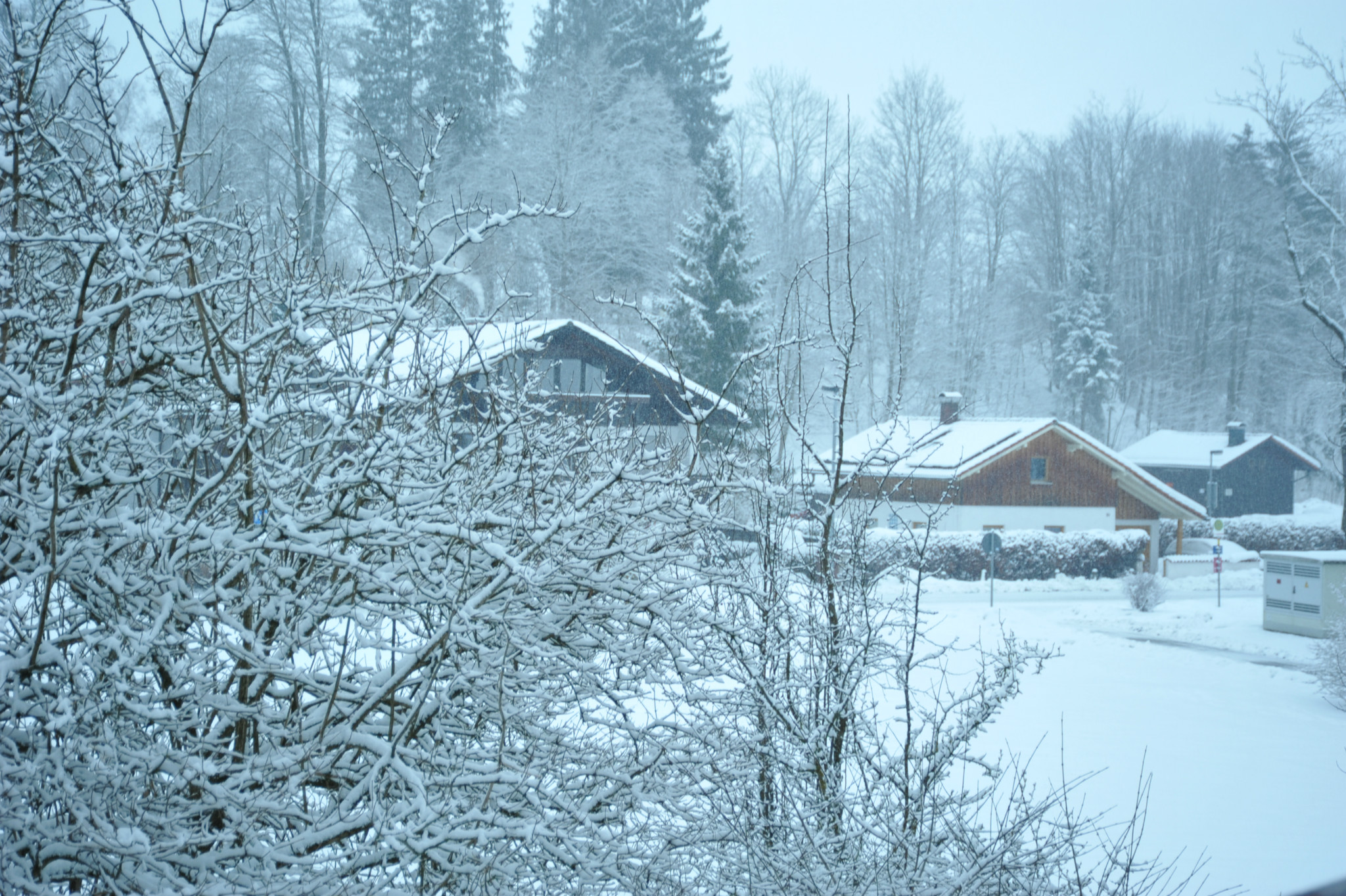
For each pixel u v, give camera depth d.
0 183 4.10
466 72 38.69
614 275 36.19
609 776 4.51
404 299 4.26
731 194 34.91
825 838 4.79
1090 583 35.19
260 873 3.72
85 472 3.97
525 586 4.38
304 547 3.86
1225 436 57.19
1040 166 74.62
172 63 3.64
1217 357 70.50
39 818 3.60
